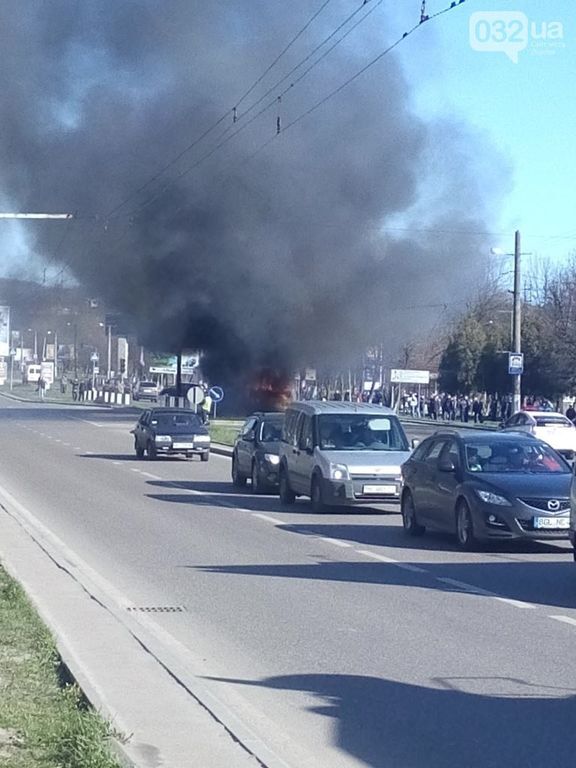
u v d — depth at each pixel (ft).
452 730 21.59
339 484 60.80
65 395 326.65
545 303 205.57
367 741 20.83
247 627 31.27
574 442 111.96
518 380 129.90
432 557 45.57
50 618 30.60
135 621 30.81
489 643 29.37
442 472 49.67
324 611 33.73
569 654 28.14
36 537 48.93
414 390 256.11
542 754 20.10
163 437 107.24
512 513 45.57
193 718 21.17
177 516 60.64
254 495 74.18
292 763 19.47
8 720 19.76
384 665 26.91
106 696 22.61
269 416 78.89
